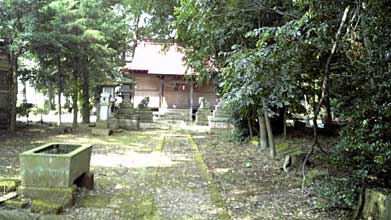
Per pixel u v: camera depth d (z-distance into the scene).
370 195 4.31
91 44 12.93
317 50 4.95
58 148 5.90
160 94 22.73
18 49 11.53
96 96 16.72
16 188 5.18
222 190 6.15
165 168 7.84
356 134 4.46
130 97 17.38
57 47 11.80
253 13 7.37
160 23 11.18
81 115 18.25
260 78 4.98
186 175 7.20
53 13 11.48
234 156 9.45
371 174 4.55
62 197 4.91
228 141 12.16
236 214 4.91
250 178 7.00
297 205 5.23
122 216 4.75
